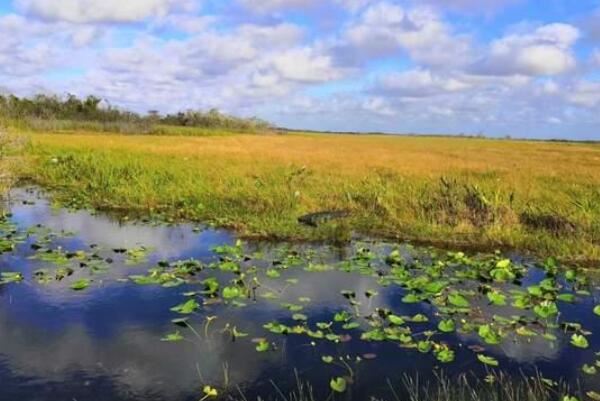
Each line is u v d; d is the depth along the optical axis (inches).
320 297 270.8
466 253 371.2
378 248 378.3
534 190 583.8
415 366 198.5
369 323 237.1
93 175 637.9
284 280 297.3
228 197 522.6
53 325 227.5
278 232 402.9
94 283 281.6
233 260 335.3
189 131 2226.9
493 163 1016.9
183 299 261.1
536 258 360.5
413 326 236.4
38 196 581.0
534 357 208.1
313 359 201.8
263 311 249.4
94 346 208.7
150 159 823.7
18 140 697.6
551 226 418.6
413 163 971.3
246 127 3110.2
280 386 182.5
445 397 177.2
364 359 202.8
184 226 441.1
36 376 184.7
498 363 202.1
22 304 250.1
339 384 179.9
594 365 202.1
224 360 199.5
